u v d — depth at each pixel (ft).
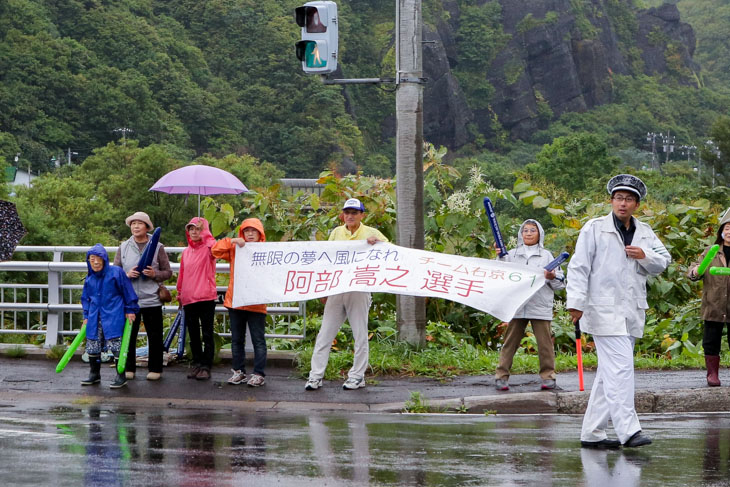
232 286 31.12
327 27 35.17
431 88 528.63
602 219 21.80
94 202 180.45
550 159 290.35
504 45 574.56
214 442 21.52
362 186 43.75
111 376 32.55
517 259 30.35
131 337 31.86
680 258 44.09
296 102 449.06
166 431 23.11
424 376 32.78
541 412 27.91
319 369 30.55
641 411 28.17
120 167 216.74
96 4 428.97
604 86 604.49
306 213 44.80
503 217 43.65
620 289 21.52
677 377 31.89
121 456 19.70
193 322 31.83
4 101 356.38
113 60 412.77
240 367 31.35
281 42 462.60
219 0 474.49
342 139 442.50
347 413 27.12
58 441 21.44
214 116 424.05
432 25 547.90
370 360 33.58
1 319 37.58
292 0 504.02
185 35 465.06
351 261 30.81
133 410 27.09
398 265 30.35
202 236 31.76
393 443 21.53
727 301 29.50
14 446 20.76
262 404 28.48
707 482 17.75
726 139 223.30
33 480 17.35
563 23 590.96
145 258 31.14
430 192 42.50
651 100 611.88
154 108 393.91
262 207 43.42
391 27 523.70
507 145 552.00
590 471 18.65
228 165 258.37
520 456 20.13
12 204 32.53
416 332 35.42
